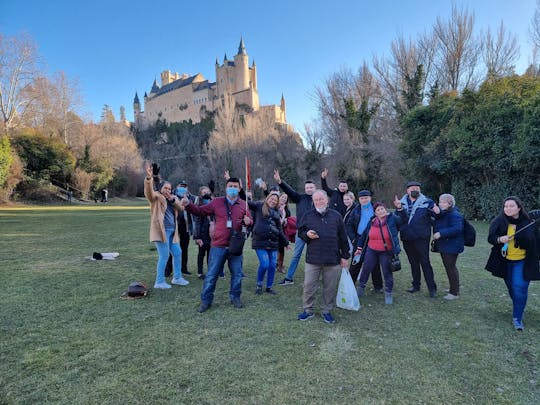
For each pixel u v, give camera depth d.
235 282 4.82
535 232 4.01
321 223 4.23
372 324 4.20
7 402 2.61
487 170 14.80
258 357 3.35
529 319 4.36
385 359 3.33
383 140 25.31
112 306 4.70
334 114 32.06
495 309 4.73
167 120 118.31
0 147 28.75
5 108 35.91
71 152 40.06
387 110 28.38
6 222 16.05
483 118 13.86
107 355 3.34
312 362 3.26
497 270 4.30
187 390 2.80
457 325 4.16
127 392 2.76
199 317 4.36
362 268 5.30
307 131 40.00
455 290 5.18
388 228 5.02
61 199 36.09
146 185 5.21
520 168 12.80
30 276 6.22
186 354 3.38
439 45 26.36
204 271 6.82
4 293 5.20
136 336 3.77
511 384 2.93
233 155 50.56
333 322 4.23
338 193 6.49
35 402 2.62
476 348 3.57
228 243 4.69
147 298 5.05
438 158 16.52
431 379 3.00
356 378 3.00
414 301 5.08
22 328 3.92
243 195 5.38
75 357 3.29
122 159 50.75
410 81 24.48
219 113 54.12
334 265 4.25
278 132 53.78
